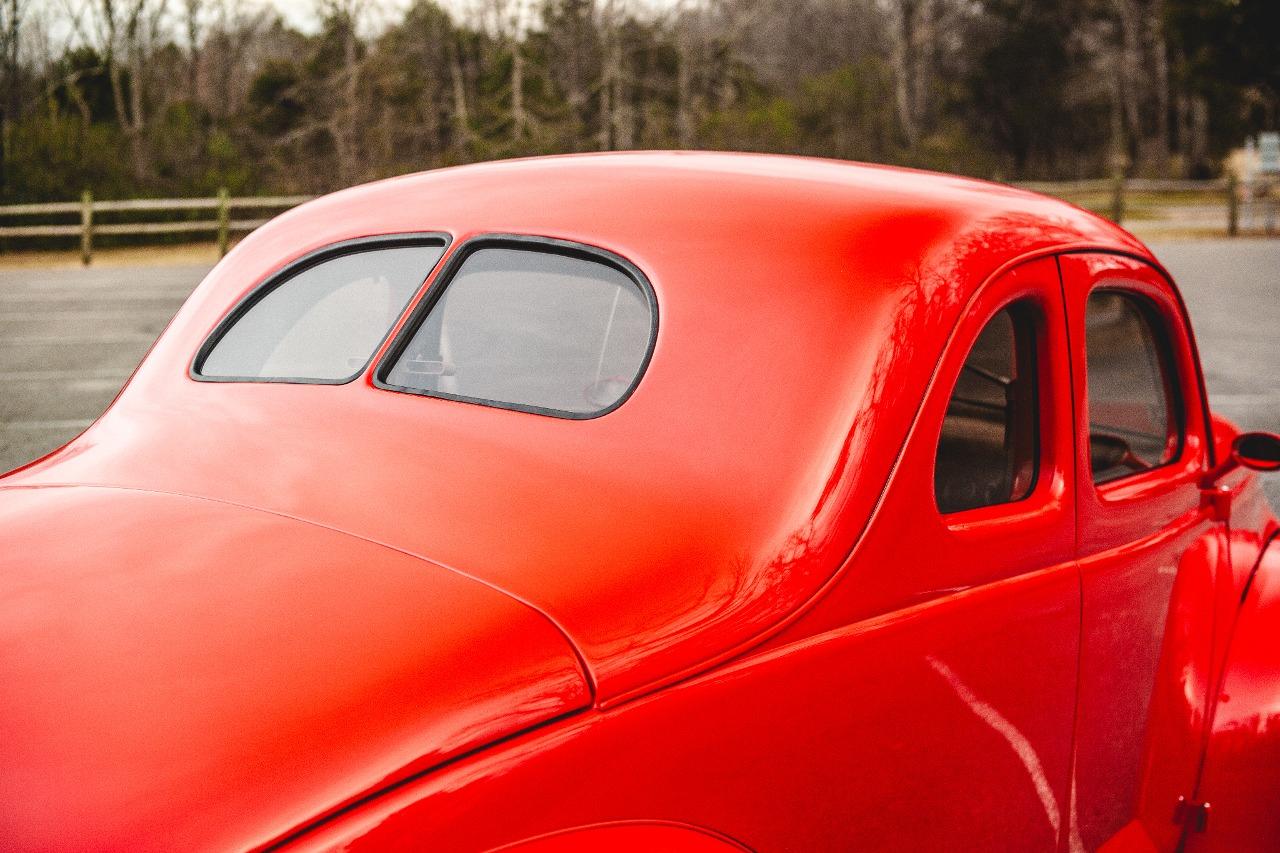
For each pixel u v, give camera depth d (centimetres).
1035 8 6788
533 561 131
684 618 128
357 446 157
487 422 158
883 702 144
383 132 4812
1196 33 5406
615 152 212
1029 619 169
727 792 127
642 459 146
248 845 97
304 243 202
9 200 2820
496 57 5247
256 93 4991
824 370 149
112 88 4875
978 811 164
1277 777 210
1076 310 186
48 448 686
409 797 105
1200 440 242
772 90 6581
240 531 137
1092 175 6488
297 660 113
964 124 6706
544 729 115
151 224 2855
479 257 181
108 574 127
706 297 159
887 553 146
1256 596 229
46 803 98
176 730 104
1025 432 182
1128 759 203
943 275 161
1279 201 3102
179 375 190
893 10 6294
